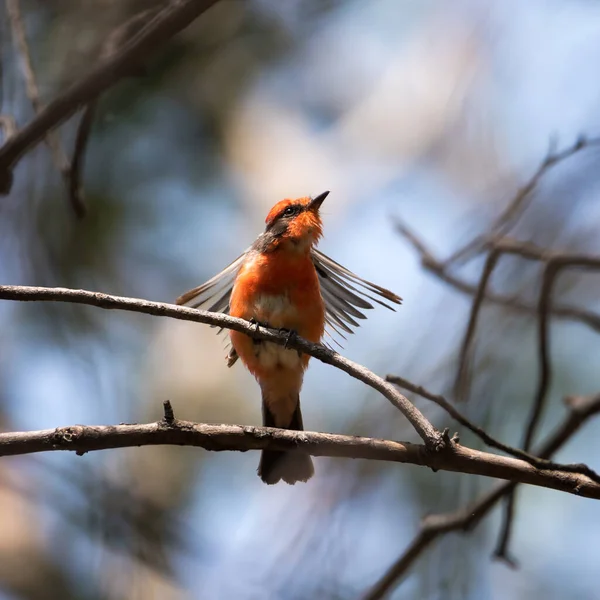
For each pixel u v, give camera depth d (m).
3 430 10.91
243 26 12.76
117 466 11.32
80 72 10.62
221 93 12.55
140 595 10.21
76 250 11.27
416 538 8.77
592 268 8.97
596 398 8.77
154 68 11.99
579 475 6.12
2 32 10.19
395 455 6.24
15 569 10.71
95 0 11.02
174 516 11.13
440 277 10.22
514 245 8.84
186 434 6.19
